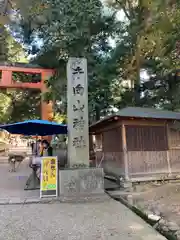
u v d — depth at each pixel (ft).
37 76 60.70
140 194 22.72
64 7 42.98
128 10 53.72
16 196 20.80
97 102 48.78
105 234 12.34
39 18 44.37
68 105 22.77
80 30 44.68
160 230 13.74
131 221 14.43
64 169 20.74
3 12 35.96
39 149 30.35
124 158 26.30
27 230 12.98
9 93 66.44
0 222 14.35
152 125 27.84
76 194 20.06
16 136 96.94
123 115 25.93
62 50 46.14
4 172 36.50
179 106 43.24
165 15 29.53
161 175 27.17
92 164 39.88
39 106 69.82
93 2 43.80
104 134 33.01
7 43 57.62
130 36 46.73
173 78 47.70
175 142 28.50
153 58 43.39
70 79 23.27
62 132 29.27
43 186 20.16
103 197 20.13
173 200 19.80
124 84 53.06
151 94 51.49
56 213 16.15
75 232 12.64
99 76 46.06
